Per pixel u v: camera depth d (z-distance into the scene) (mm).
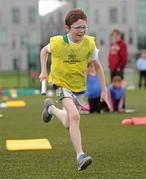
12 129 15633
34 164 10172
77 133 9070
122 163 10219
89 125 16406
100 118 18516
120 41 23953
